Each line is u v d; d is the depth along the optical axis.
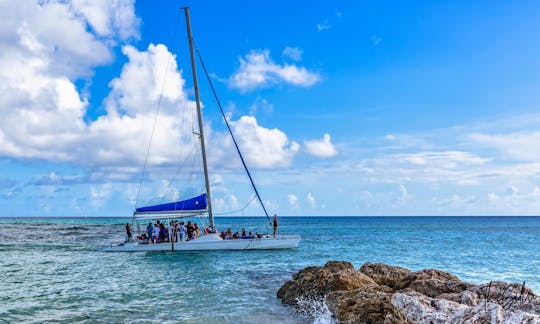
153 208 31.00
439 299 10.80
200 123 32.00
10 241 41.19
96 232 59.78
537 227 101.75
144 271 21.25
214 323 11.57
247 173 32.97
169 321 11.77
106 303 13.98
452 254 32.09
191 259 26.05
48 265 23.33
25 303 13.88
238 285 17.39
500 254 32.34
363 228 89.50
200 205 31.25
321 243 42.66
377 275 15.66
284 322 11.69
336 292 12.47
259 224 121.25
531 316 8.23
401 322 9.49
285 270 21.72
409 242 45.03
